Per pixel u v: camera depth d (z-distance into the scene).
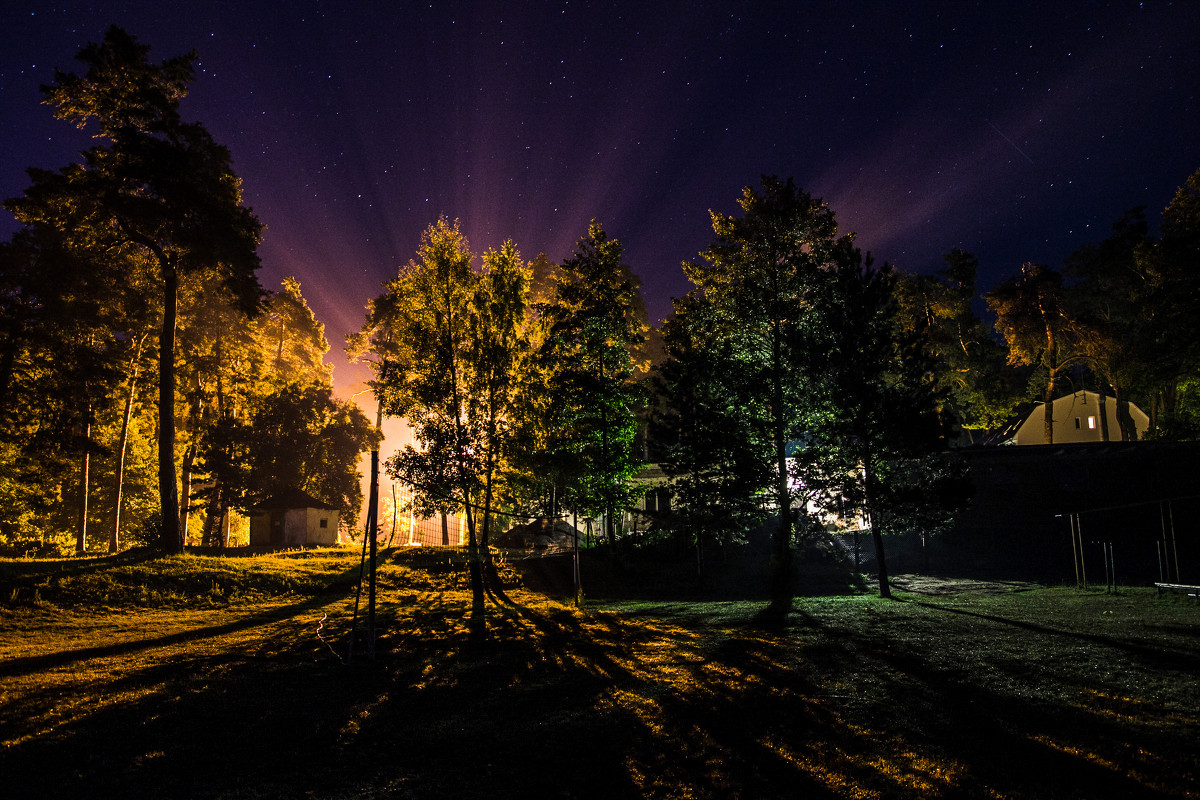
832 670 10.14
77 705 8.40
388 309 46.34
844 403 20.58
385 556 30.41
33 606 18.27
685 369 26.53
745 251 27.06
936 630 13.30
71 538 44.91
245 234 29.14
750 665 10.67
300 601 20.94
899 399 20.41
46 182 26.67
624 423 28.23
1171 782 5.88
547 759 6.78
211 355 42.22
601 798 5.89
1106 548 21.45
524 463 18.08
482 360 17.77
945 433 20.50
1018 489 32.88
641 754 6.87
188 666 10.89
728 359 25.77
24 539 42.00
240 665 11.00
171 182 26.55
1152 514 30.86
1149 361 38.44
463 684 9.73
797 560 29.44
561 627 15.15
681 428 25.88
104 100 26.67
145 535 32.31
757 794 5.91
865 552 31.42
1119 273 51.41
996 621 14.29
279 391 49.31
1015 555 30.23
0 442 30.89
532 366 18.62
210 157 28.62
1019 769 6.26
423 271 18.52
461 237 18.77
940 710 7.97
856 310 21.11
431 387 17.36
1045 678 9.18
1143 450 31.61
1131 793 5.72
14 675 10.20
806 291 24.94
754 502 24.17
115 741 7.12
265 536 41.19
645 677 10.05
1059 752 6.59
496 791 6.03
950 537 32.09
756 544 31.64
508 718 8.08
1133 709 7.75
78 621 16.84
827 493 21.66
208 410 47.66
